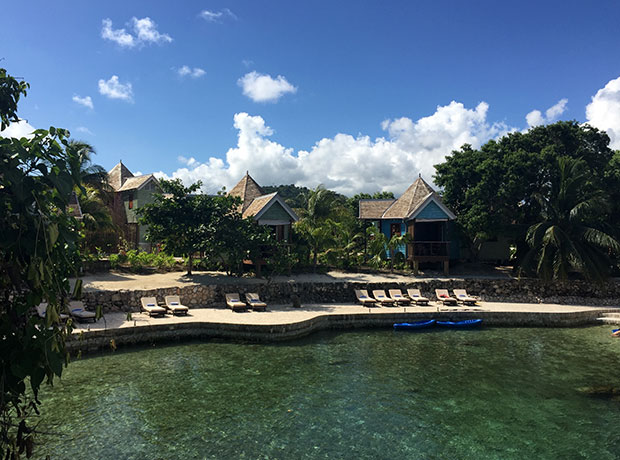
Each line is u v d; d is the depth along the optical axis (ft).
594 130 105.91
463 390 41.52
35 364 9.36
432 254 98.07
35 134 9.39
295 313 66.69
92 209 91.91
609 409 37.45
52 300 9.46
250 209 94.79
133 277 78.74
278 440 30.81
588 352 55.57
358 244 116.67
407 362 50.16
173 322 55.88
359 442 30.86
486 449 30.30
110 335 50.78
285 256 83.66
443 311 70.79
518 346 58.13
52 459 27.12
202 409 35.65
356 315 66.95
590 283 87.92
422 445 30.68
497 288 87.97
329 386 41.86
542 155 95.91
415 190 108.88
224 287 74.23
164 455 28.14
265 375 44.45
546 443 31.32
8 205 8.84
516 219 101.65
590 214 86.69
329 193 137.18
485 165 97.50
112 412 34.40
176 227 80.28
